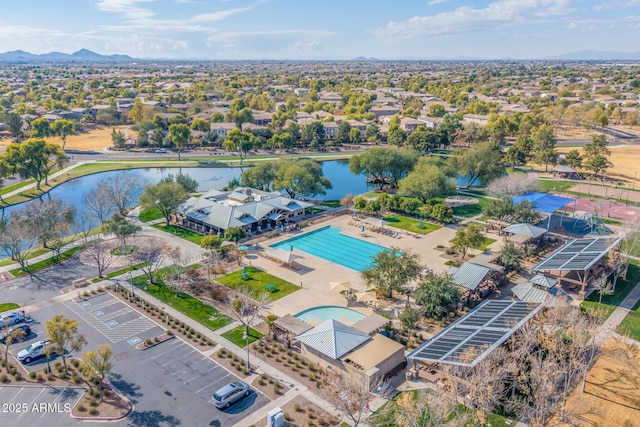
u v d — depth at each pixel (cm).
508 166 14750
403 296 6562
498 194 10131
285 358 5072
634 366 4838
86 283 6756
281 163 11588
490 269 6500
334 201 11719
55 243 7788
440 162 11994
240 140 15800
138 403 4300
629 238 8044
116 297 6369
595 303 6231
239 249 7631
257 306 5894
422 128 16562
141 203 9194
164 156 16188
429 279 6147
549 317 5131
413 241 8681
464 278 6397
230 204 9688
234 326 5688
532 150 15038
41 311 5947
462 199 11525
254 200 9894
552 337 4781
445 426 3603
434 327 5712
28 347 4991
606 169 14025
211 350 5175
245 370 4788
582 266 6275
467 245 7600
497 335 4641
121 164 14688
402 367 4853
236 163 15275
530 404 4244
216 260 7281
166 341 5334
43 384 4572
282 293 6569
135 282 6838
